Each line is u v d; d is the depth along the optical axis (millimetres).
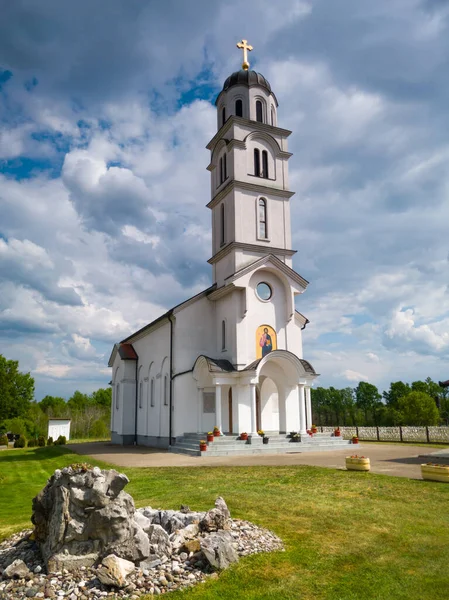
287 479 17125
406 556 9508
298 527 11188
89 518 8406
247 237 33750
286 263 34531
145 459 26000
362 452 26906
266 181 35344
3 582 8039
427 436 34938
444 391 85250
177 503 13547
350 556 9453
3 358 61438
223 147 36281
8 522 12398
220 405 29547
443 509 12844
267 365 31484
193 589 7812
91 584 7824
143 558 8367
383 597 7789
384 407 86125
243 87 36781
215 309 34812
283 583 8164
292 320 33375
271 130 36344
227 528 10078
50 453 34812
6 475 23062
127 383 41844
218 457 25453
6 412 60312
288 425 30891
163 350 35688
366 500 13773
